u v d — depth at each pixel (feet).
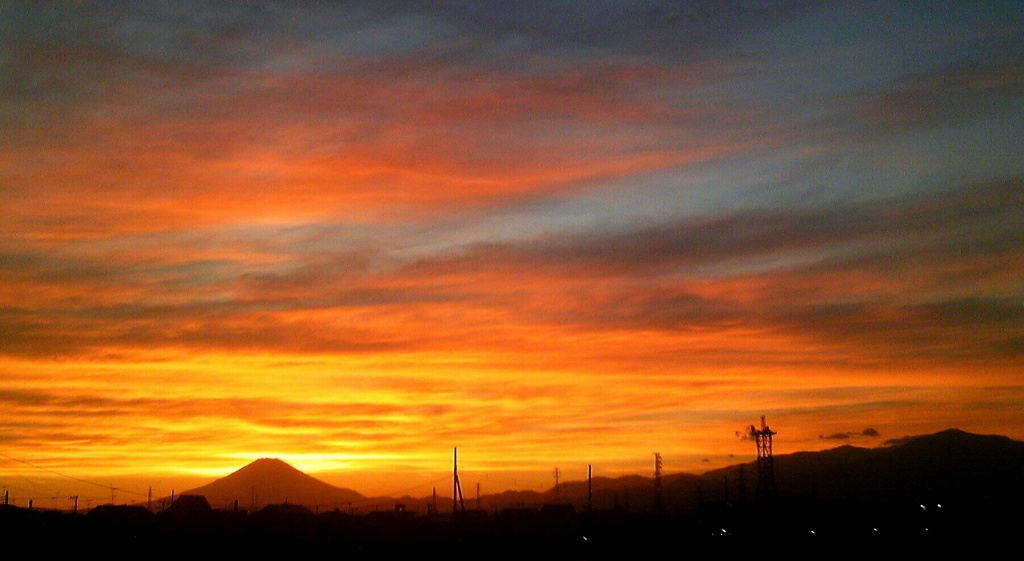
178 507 329.52
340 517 326.03
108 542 238.07
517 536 288.51
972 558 228.22
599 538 285.23
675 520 332.80
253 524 294.25
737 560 243.81
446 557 245.86
